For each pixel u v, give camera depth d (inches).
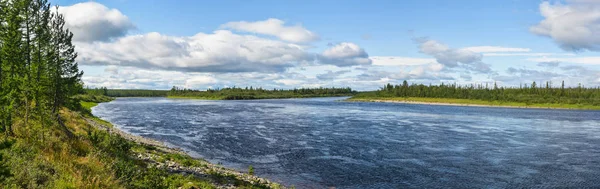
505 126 2743.6
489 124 2891.2
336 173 1150.3
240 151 1488.7
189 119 2994.6
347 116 3523.6
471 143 1809.8
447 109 5442.9
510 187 1037.8
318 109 4803.2
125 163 788.0
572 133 2317.9
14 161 581.6
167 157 1114.1
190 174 887.1
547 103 7057.1
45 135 861.8
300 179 1067.3
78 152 805.9
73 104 1328.7
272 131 2187.5
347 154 1464.1
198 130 2201.0
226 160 1301.7
